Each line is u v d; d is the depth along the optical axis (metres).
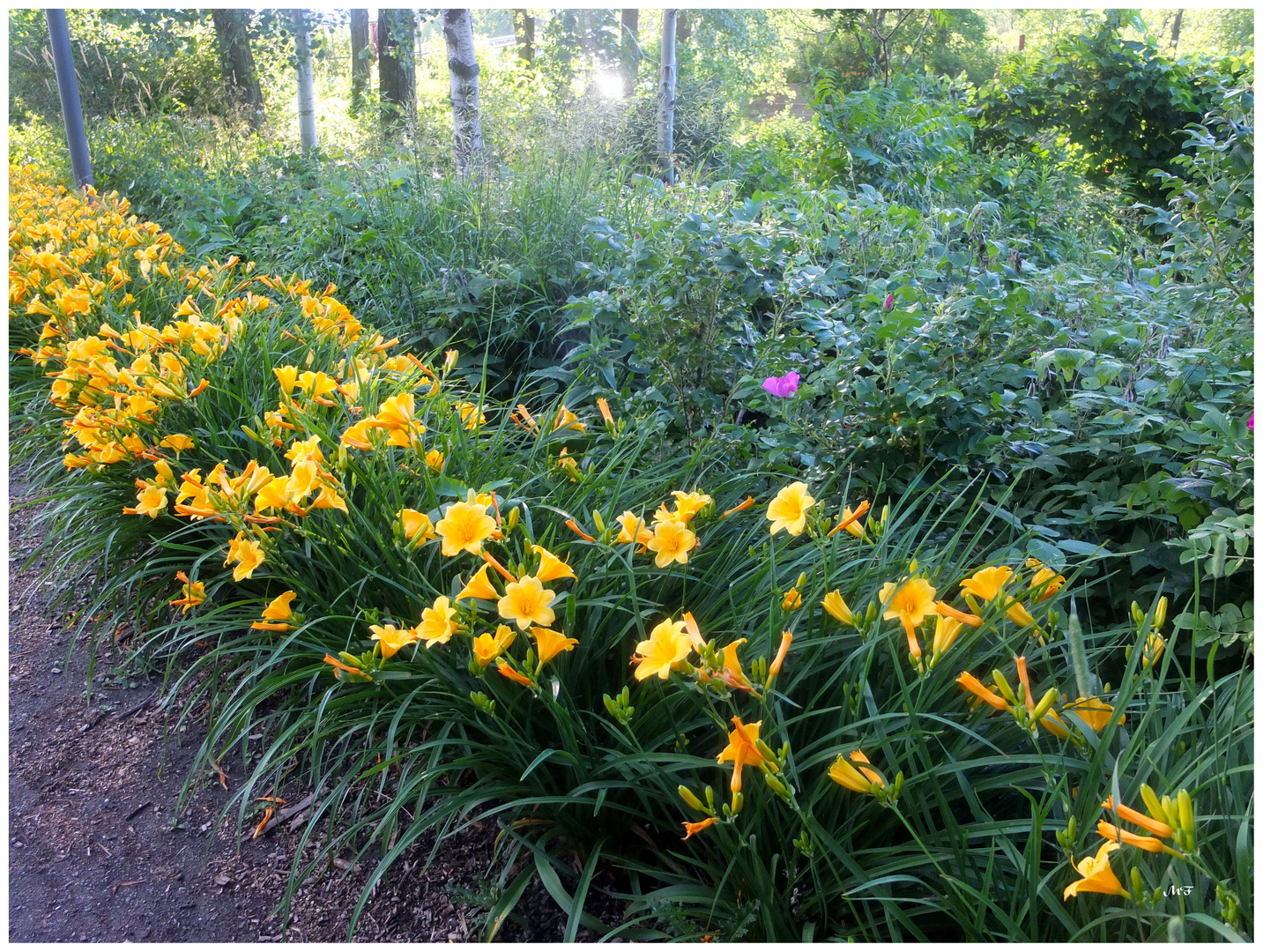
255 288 4.86
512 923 1.77
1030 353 2.85
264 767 1.78
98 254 4.68
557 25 10.59
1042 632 1.64
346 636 2.15
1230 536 1.78
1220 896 1.08
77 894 1.94
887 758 1.44
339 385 2.68
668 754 1.57
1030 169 6.89
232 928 1.85
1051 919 1.32
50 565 3.03
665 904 1.56
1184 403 2.61
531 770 1.65
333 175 6.48
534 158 5.29
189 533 2.75
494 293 3.99
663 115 6.57
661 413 2.98
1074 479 2.63
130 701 2.57
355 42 15.55
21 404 3.96
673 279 3.07
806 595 1.84
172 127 9.27
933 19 11.05
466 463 2.44
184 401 2.81
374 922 1.83
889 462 2.74
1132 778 1.37
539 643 1.59
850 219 4.31
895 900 1.33
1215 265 3.11
